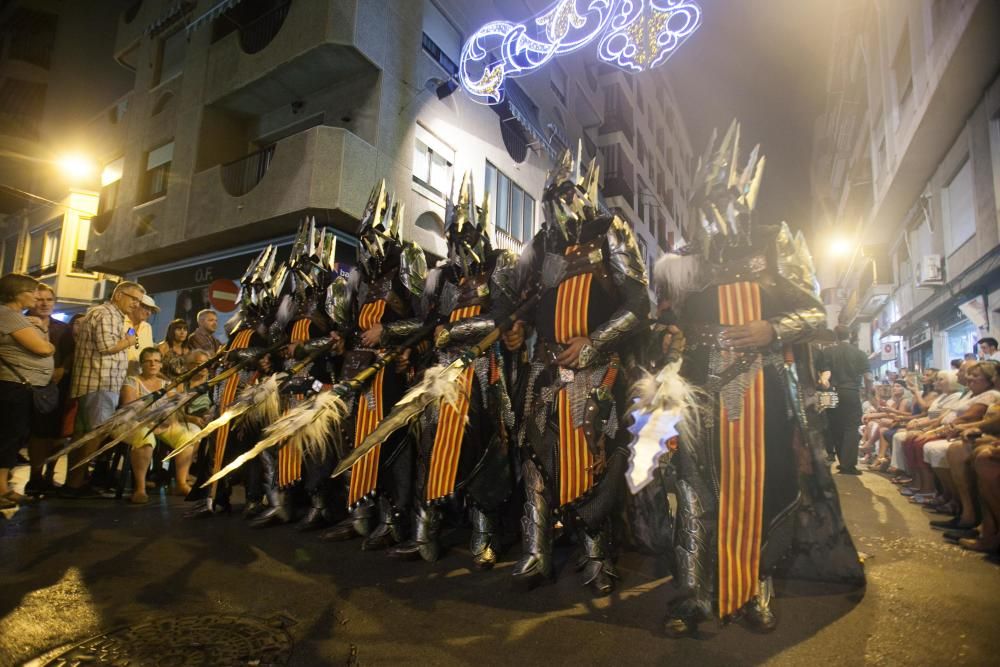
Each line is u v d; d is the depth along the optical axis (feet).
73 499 15.37
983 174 32.07
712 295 8.00
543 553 8.73
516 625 7.31
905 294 54.65
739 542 7.06
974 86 31.42
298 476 11.94
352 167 34.86
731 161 8.18
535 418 8.93
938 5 31.45
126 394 16.72
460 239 10.74
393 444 10.66
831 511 8.43
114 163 51.47
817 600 8.18
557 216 9.12
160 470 18.33
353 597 8.21
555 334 8.88
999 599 8.27
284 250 38.99
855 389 22.89
